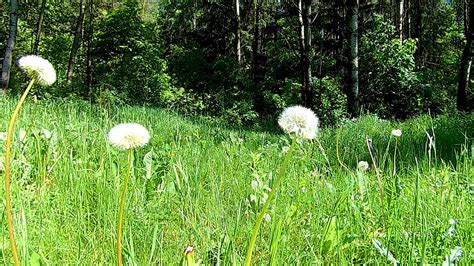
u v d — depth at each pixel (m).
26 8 29.58
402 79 20.84
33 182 3.53
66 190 3.14
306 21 20.06
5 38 28.66
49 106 8.35
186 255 1.26
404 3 31.45
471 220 2.62
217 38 30.20
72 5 31.86
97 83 22.94
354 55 16.62
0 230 2.20
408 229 2.52
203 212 2.94
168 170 3.80
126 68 22.20
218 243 2.23
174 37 33.78
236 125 17.20
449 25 32.69
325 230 2.28
